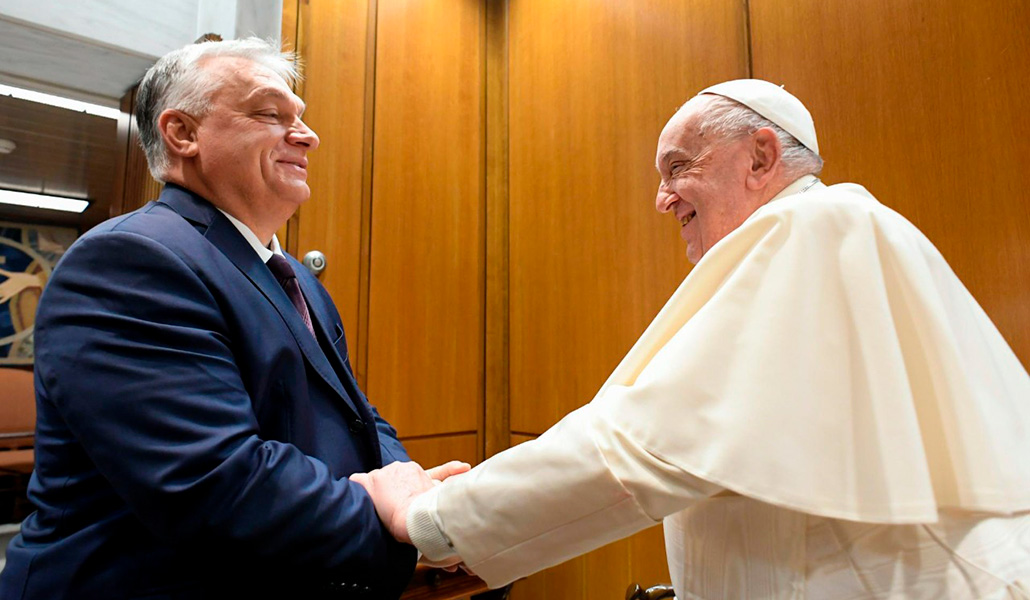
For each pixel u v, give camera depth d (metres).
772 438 0.63
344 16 2.16
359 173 2.15
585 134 2.24
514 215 2.51
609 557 2.03
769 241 0.74
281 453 0.77
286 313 0.93
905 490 0.61
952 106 1.35
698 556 0.80
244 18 1.81
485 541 0.74
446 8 2.47
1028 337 1.23
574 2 2.33
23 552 0.76
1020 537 0.63
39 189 4.07
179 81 0.98
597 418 0.73
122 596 0.73
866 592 0.65
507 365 2.48
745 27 1.78
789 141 0.97
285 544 0.73
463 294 2.41
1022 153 1.24
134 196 1.91
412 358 2.24
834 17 1.58
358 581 0.77
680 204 1.09
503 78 2.60
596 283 2.16
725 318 0.71
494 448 2.44
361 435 0.98
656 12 2.03
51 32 1.65
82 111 2.76
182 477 0.69
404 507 0.81
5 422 2.18
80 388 0.70
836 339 0.68
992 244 1.28
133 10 1.77
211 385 0.75
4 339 4.47
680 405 0.68
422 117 2.35
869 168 1.50
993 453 0.63
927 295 0.70
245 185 0.98
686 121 1.02
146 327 0.73
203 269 0.83
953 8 1.35
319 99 2.06
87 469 0.77
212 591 0.77
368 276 2.14
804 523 0.71
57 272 0.76
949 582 0.62
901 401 0.64
